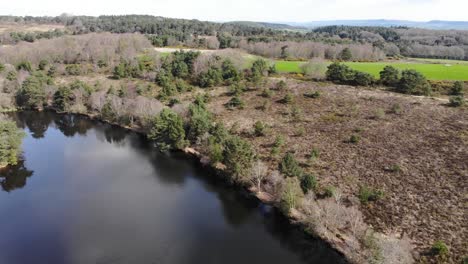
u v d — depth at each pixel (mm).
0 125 74938
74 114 113125
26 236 52000
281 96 101688
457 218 48750
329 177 61562
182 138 81125
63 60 151375
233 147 65062
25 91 115188
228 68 120375
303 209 54750
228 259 47750
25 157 81938
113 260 46938
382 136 72875
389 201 53750
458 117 77250
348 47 155000
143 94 108188
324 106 92000
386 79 102062
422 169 60219
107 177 71688
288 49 155625
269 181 61594
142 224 55281
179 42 193625
